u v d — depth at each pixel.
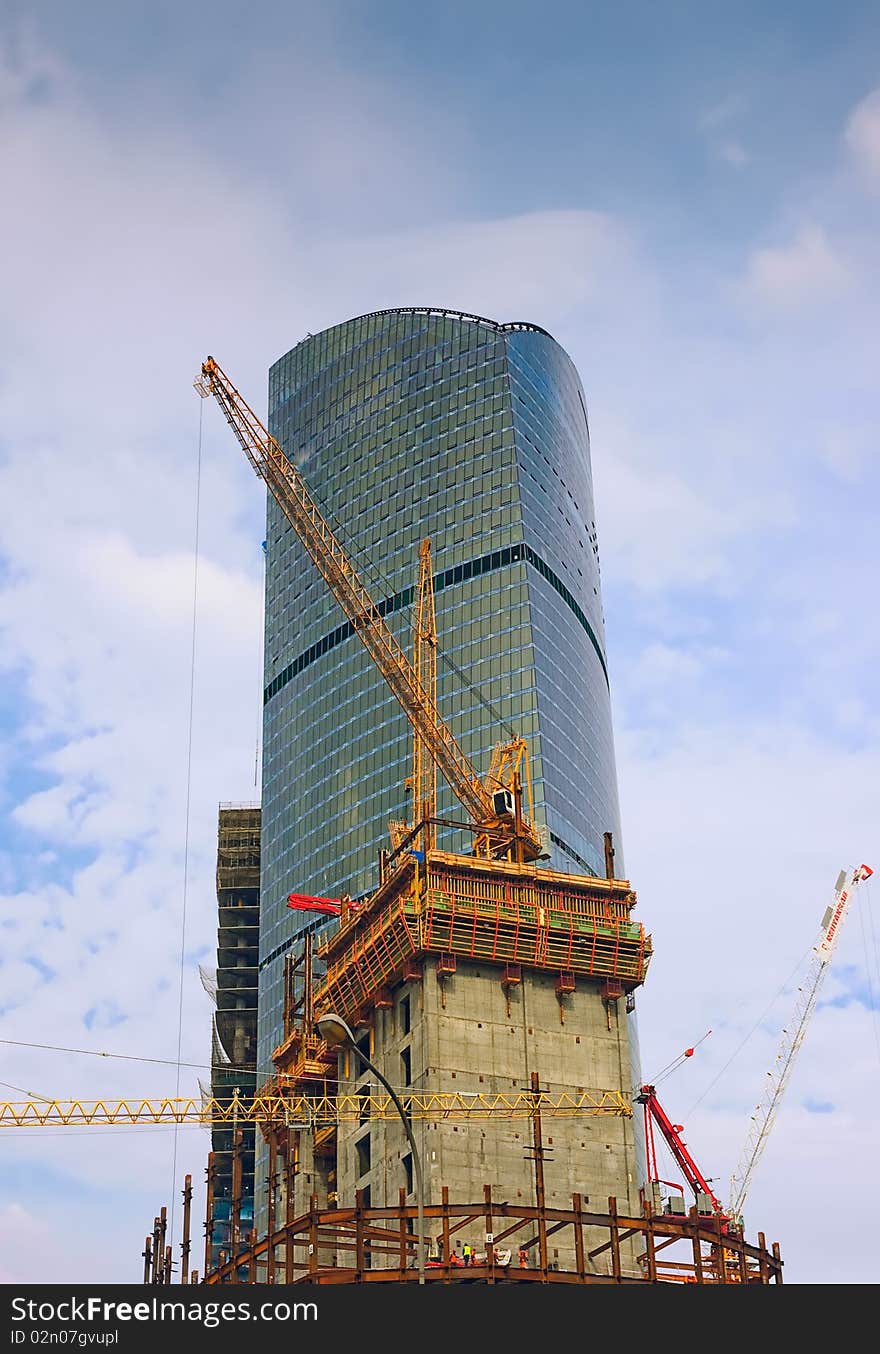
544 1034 154.88
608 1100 153.38
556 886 162.88
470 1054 151.25
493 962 156.88
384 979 157.88
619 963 159.88
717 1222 140.62
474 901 157.50
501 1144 147.88
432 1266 124.88
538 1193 133.88
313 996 176.00
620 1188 149.62
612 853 173.75
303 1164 168.50
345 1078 164.00
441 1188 143.12
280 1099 166.50
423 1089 148.25
